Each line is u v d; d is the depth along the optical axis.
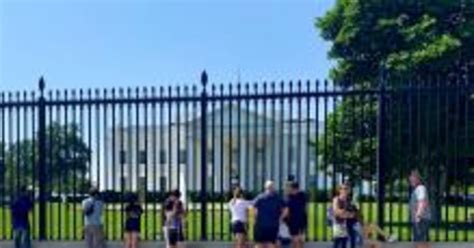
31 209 20.28
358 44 31.00
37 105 20.14
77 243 19.92
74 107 19.92
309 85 19.14
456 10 30.78
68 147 20.12
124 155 20.25
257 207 18.06
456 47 29.53
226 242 19.17
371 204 21.31
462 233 21.81
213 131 19.53
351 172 24.39
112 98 19.75
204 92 19.36
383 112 19.00
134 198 19.81
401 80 20.50
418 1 30.89
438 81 19.30
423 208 17.97
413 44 30.17
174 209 19.19
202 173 19.53
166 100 19.55
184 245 19.38
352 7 31.03
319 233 22.77
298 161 19.64
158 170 24.03
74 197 20.27
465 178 20.86
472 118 23.06
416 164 21.67
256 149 19.92
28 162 20.59
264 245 18.05
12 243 20.52
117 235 22.02
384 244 18.36
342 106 23.19
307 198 19.44
